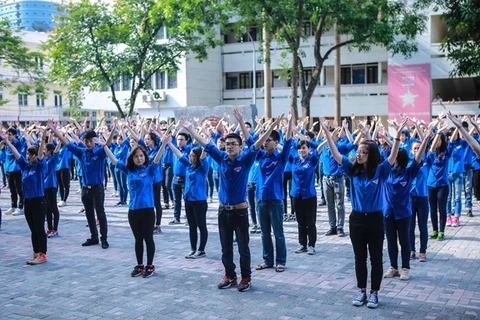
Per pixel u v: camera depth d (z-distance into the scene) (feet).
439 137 27.68
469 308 19.94
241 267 22.74
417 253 28.09
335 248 30.17
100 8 82.12
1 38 86.22
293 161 29.04
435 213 31.30
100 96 129.70
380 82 110.63
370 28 68.08
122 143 44.42
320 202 46.85
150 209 25.07
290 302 21.02
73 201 51.47
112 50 85.76
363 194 20.02
